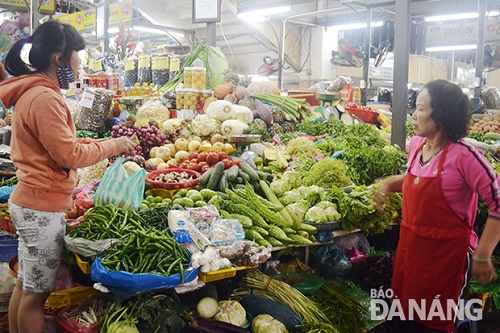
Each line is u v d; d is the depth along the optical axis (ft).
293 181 12.72
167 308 8.66
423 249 8.74
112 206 9.55
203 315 9.49
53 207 8.27
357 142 16.35
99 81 20.38
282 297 10.31
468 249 8.70
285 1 23.71
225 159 13.12
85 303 9.21
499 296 13.15
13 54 8.20
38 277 8.35
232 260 9.10
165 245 8.59
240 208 11.07
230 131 15.88
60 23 8.29
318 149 15.83
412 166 9.03
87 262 8.64
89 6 34.78
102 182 10.10
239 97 18.21
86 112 16.26
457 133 8.32
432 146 8.70
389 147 15.05
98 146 8.50
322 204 11.51
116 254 8.27
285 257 12.62
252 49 42.04
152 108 17.28
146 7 40.70
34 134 7.98
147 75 22.24
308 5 35.55
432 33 36.29
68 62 8.35
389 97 27.99
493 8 28.09
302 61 39.04
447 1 26.91
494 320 14.12
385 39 33.45
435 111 8.26
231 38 40.86
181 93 17.80
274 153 15.25
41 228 8.20
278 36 36.50
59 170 8.25
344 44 33.32
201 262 8.49
